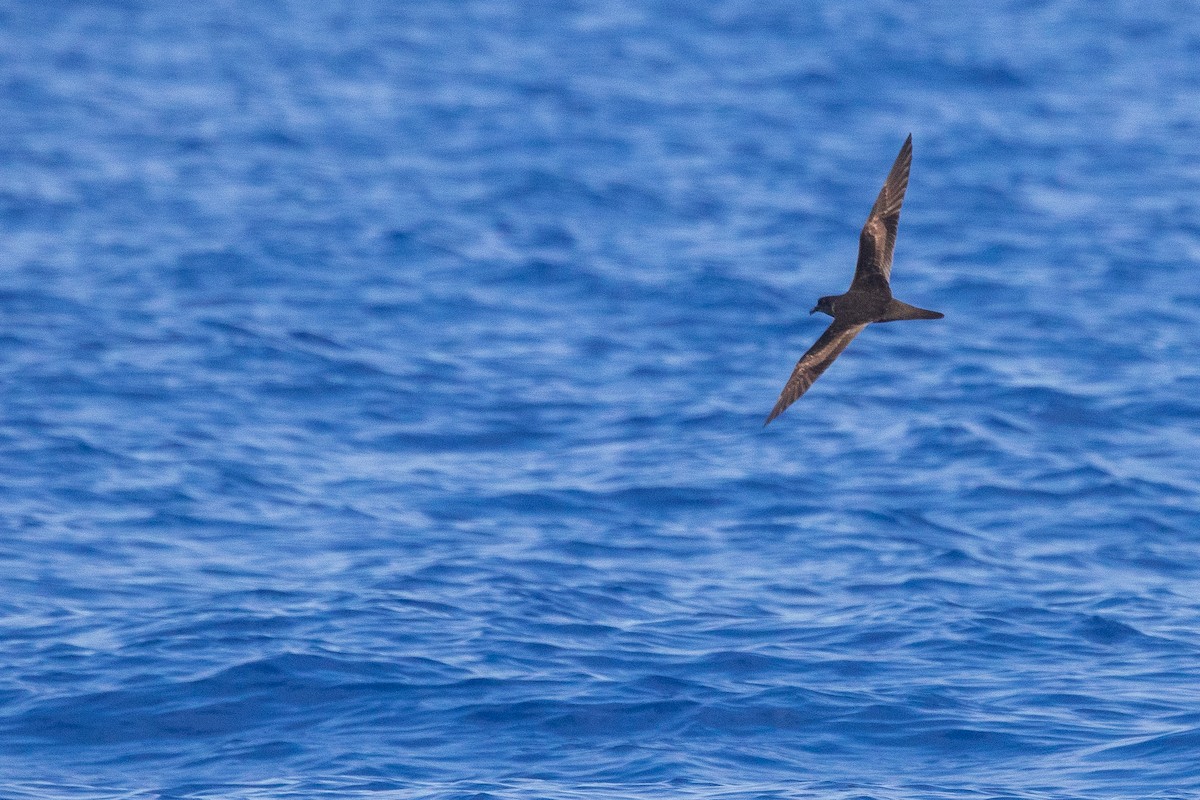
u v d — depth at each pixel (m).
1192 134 78.31
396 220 61.00
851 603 28.06
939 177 70.38
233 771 21.78
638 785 21.14
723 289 51.69
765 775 21.53
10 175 66.25
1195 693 24.00
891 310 17.06
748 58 98.25
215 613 26.86
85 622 26.66
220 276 52.47
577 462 36.38
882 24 108.06
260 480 34.62
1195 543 31.50
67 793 21.23
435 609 27.33
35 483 33.78
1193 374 42.59
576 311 49.69
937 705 23.67
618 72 94.44
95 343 44.41
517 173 69.62
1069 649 25.94
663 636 26.45
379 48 100.75
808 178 70.50
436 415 39.72
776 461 36.25
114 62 94.25
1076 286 52.28
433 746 22.39
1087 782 21.06
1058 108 84.75
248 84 89.31
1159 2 115.12
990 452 36.53
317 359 43.75
